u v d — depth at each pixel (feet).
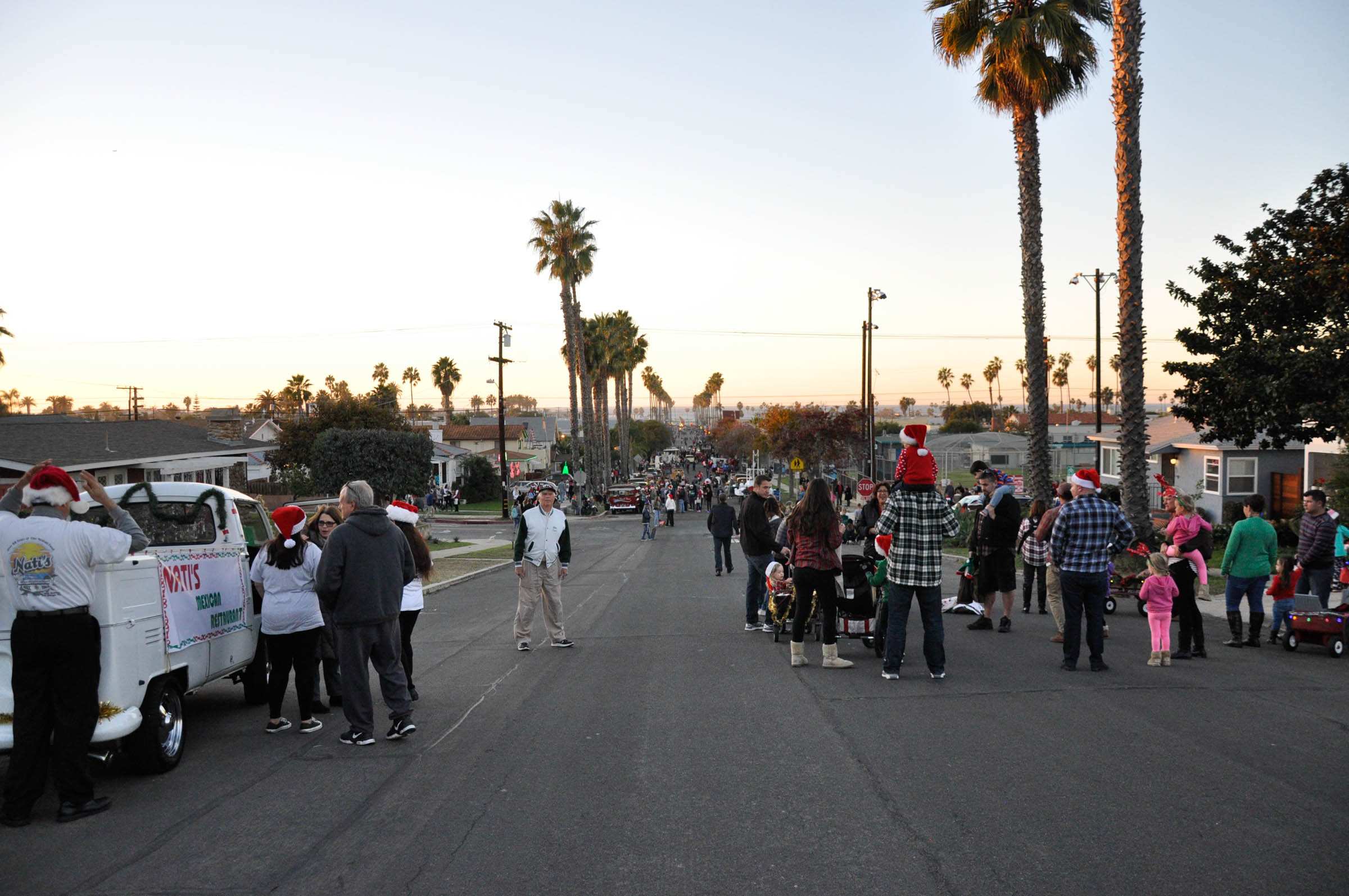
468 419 395.55
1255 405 57.52
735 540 113.19
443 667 33.14
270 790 19.47
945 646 33.45
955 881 14.03
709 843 15.81
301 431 175.11
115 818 17.88
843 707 24.89
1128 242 59.06
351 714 22.81
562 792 18.66
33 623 17.67
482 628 43.32
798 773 19.47
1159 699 24.97
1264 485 99.14
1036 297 71.20
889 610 28.25
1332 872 14.08
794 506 31.48
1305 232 58.49
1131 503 60.44
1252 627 32.55
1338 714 23.27
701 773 19.65
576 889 14.08
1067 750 20.49
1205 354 64.23
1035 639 34.81
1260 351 57.21
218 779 20.35
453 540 122.62
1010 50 67.36
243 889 14.40
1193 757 19.83
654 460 520.42
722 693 27.09
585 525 164.96
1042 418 71.31
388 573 23.08
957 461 192.75
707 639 37.35
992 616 41.29
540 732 23.38
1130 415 60.23
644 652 34.53
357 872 14.96
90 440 89.45
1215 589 49.78
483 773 20.07
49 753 18.43
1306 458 85.10
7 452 75.15
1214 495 101.24
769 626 39.17
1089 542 28.14
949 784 18.48
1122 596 41.32
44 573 17.78
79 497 18.75
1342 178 58.65
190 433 111.34
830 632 30.09
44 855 16.03
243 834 16.85
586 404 219.00
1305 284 59.00
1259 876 13.97
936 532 27.81
